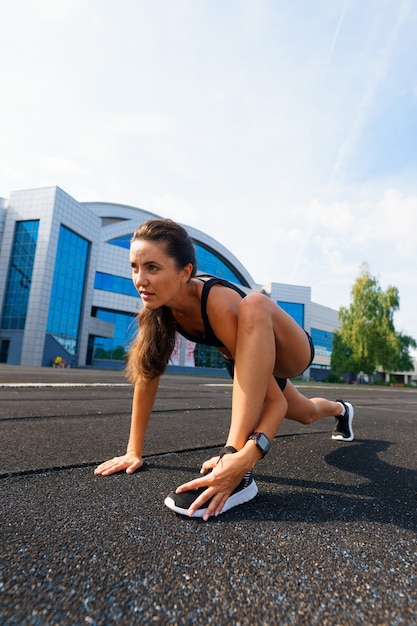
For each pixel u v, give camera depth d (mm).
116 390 5723
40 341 28359
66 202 31016
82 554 815
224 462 1097
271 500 1248
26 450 1735
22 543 852
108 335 36688
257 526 1023
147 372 1495
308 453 2018
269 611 649
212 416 3334
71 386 6027
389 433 2951
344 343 37344
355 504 1241
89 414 3021
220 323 1298
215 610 644
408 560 864
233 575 761
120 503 1145
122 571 753
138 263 1186
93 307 37312
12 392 4695
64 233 31297
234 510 1141
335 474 1610
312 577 768
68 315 31844
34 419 2676
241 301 1302
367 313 36094
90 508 1094
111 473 1456
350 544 936
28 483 1301
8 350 28469
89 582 707
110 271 38594
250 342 1213
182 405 4191
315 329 57281
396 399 9328
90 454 1725
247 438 1174
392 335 35188
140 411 1586
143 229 1199
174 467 1584
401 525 1075
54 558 791
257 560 830
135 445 1588
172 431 2473
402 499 1312
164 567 779
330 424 3205
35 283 28703
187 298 1317
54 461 1573
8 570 731
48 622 587
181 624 604
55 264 30125
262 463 1757
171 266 1189
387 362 35812
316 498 1286
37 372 12766
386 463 1854
